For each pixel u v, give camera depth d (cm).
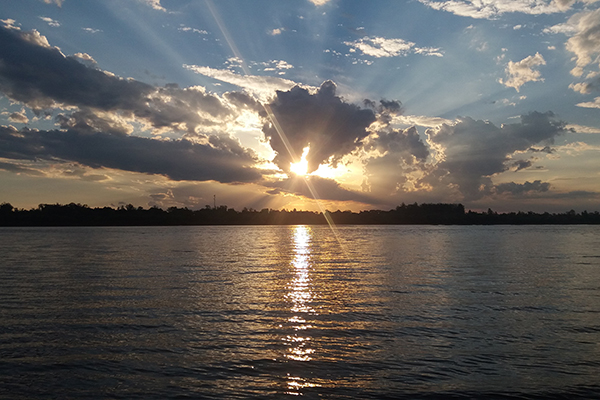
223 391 1170
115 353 1454
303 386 1201
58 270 3691
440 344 1555
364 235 13088
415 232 15612
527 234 13275
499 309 2117
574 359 1405
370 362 1373
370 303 2264
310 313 2025
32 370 1307
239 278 3203
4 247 6938
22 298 2375
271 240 10169
